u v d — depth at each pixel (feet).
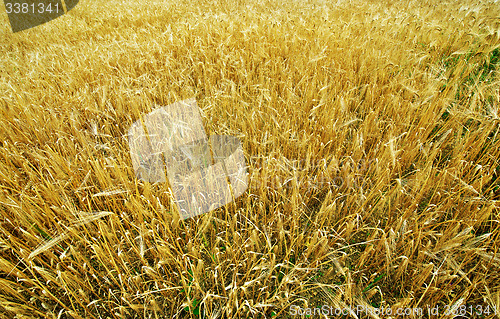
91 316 5.24
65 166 7.03
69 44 17.53
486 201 5.72
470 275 5.43
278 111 9.12
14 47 17.49
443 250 5.02
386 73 10.73
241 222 6.64
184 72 11.84
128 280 5.25
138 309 5.03
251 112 8.75
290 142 8.02
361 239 6.34
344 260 5.52
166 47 13.70
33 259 5.90
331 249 5.99
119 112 9.70
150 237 6.03
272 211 6.47
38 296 5.20
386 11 18.48
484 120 7.33
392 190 6.30
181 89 10.89
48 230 6.09
